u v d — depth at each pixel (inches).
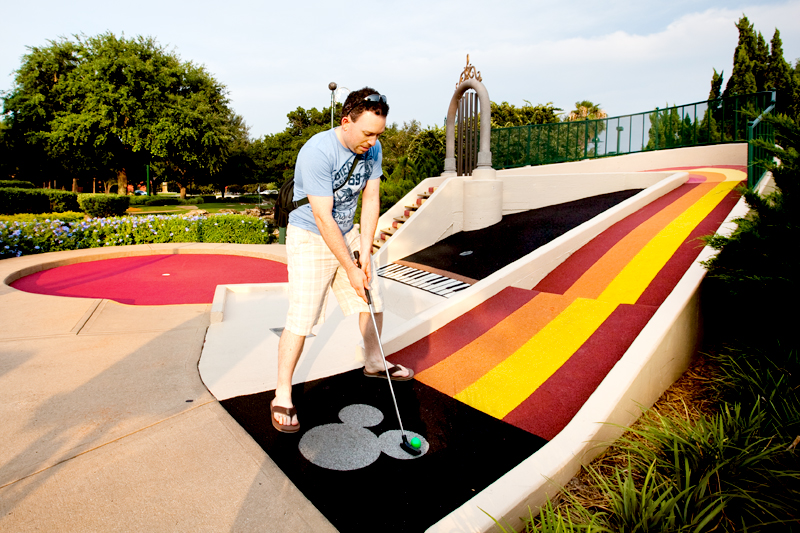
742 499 67.6
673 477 71.9
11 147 1482.5
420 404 103.5
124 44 1289.4
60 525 64.3
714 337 132.2
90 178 1681.8
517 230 272.2
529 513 69.7
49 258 300.8
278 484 75.1
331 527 66.0
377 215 106.7
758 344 111.3
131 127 1203.2
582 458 79.3
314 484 75.5
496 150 485.1
